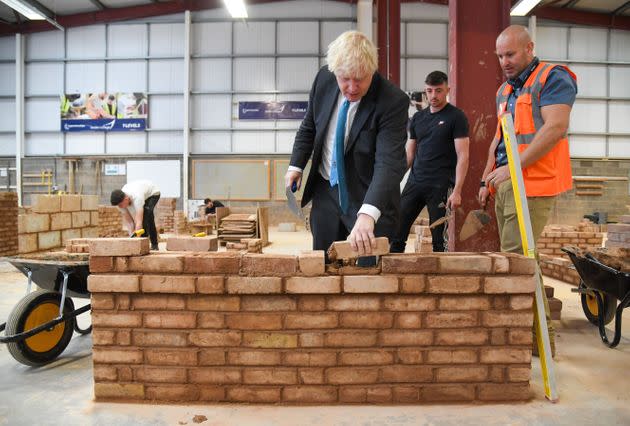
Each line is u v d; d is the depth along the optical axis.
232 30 16.83
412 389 2.34
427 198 3.96
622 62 17.14
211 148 17.12
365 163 2.39
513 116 2.98
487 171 3.28
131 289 2.32
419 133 3.98
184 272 2.31
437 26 16.64
